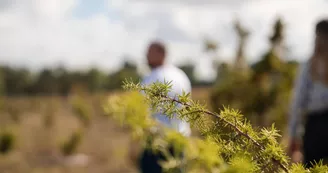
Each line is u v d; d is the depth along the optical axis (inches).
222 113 31.0
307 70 106.3
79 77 3235.7
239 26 189.3
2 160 462.0
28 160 467.5
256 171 28.9
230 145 29.8
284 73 175.0
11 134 494.6
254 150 29.9
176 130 30.2
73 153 482.0
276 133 30.5
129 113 32.5
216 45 189.8
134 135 33.6
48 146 565.3
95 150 505.0
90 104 942.4
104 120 766.5
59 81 3253.0
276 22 175.3
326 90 103.0
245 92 176.4
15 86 3240.7
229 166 26.7
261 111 174.7
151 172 111.2
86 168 416.8
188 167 28.9
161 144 31.9
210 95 178.7
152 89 31.9
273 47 175.5
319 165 31.0
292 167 30.2
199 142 29.6
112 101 32.8
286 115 171.5
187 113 31.0
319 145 106.0
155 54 131.7
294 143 113.3
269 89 173.8
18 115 971.3
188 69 2365.9
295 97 111.3
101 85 3161.9
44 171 418.6
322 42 99.6
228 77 183.8
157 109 31.8
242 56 190.1
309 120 107.4
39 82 3267.7
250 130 30.6
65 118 983.0
